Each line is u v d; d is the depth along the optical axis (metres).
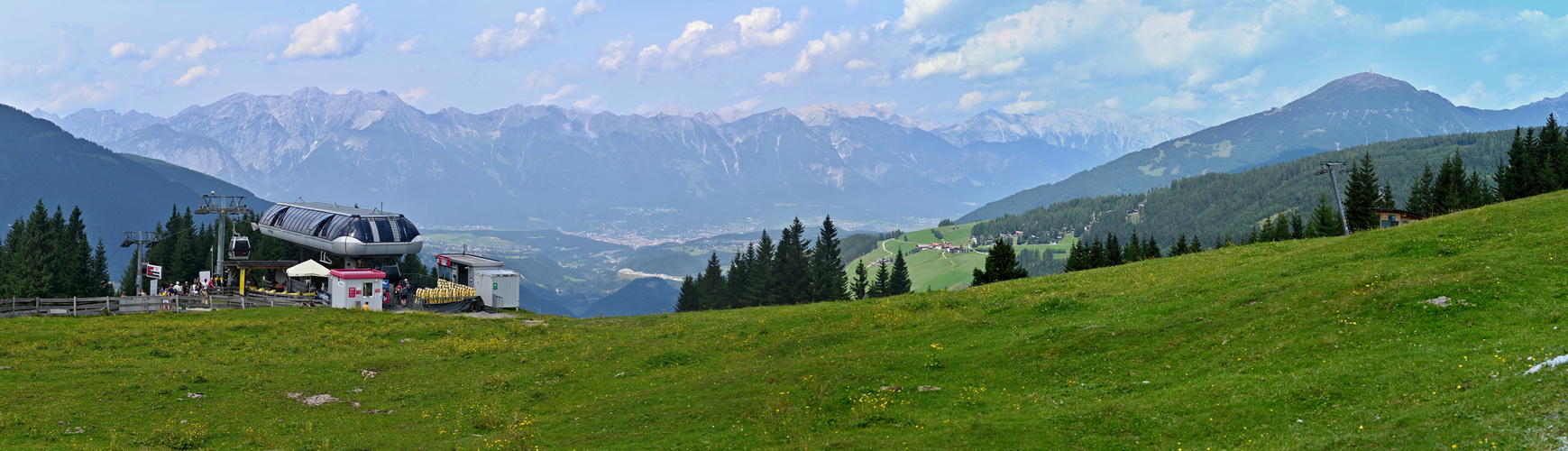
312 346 49.97
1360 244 44.00
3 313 59.81
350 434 31.59
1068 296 43.00
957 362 33.81
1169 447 21.94
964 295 49.69
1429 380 21.84
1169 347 30.94
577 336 52.62
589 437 29.80
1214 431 22.41
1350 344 26.52
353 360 44.78
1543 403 17.80
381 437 31.00
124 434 29.94
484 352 47.09
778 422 28.77
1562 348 21.36
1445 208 111.06
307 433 31.52
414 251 90.56
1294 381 24.30
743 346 43.84
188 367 42.38
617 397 35.28
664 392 34.78
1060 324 37.50
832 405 29.89
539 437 30.08
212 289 79.44
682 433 29.11
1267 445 20.31
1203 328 31.92
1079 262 135.38
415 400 37.19
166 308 64.81
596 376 40.28
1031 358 32.97
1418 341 25.28
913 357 34.75
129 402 34.19
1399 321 27.27
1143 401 25.70
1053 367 31.56
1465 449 16.84
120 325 54.75
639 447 27.73
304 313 62.44
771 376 34.44
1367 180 117.81
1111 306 39.44
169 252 135.25
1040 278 55.06
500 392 38.19
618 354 44.81
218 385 38.12
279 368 42.19
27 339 47.81
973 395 29.73
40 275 104.31
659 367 41.09
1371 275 33.16
